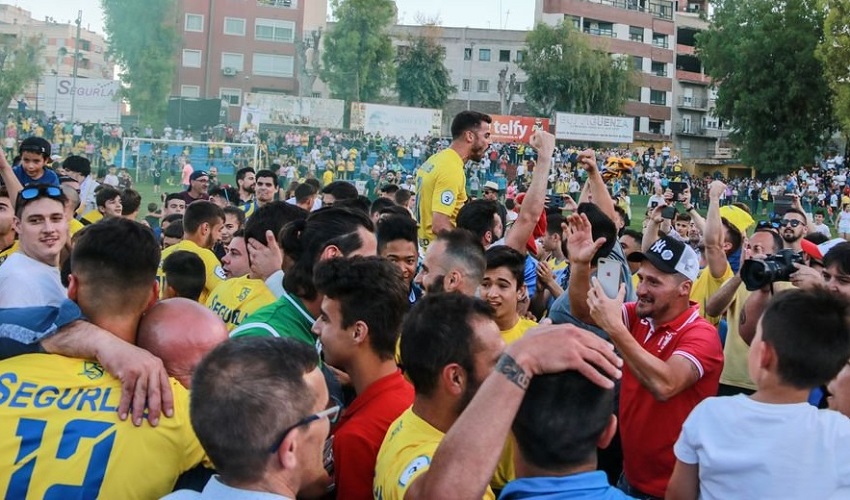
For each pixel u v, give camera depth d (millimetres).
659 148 66812
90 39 97812
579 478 2100
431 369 2459
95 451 2262
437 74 58156
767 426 2586
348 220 3543
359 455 2680
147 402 2326
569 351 2070
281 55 58656
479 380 2463
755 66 47344
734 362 5594
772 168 47469
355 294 2809
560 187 36688
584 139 48688
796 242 7320
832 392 3117
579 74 55250
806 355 2562
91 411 2301
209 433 1959
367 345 2820
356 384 2877
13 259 3699
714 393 3697
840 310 2635
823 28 44469
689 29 70562
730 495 2602
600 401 2109
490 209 5703
